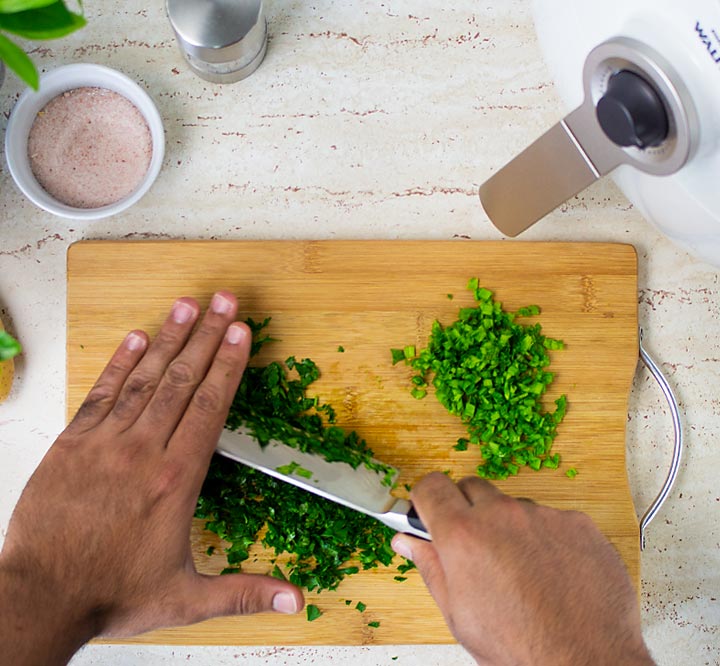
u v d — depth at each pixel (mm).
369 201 1073
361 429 1034
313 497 994
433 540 721
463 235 1072
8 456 1059
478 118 1077
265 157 1068
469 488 757
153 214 1061
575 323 1042
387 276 1030
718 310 1086
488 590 681
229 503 993
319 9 1068
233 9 927
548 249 1036
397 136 1074
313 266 1027
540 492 1042
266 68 1066
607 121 690
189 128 1062
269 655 1080
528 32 1077
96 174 1022
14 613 777
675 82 636
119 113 1025
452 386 1014
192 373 926
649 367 1047
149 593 856
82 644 822
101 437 901
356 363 1031
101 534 846
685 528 1091
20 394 1058
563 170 869
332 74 1071
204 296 1024
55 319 1062
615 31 685
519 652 661
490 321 1015
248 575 890
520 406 1020
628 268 1040
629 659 654
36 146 1013
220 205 1065
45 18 614
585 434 1044
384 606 1029
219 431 914
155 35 1058
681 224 791
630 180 841
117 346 1021
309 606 1025
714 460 1087
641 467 1086
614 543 1042
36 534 841
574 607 669
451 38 1076
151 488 868
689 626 1090
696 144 659
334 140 1071
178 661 1074
